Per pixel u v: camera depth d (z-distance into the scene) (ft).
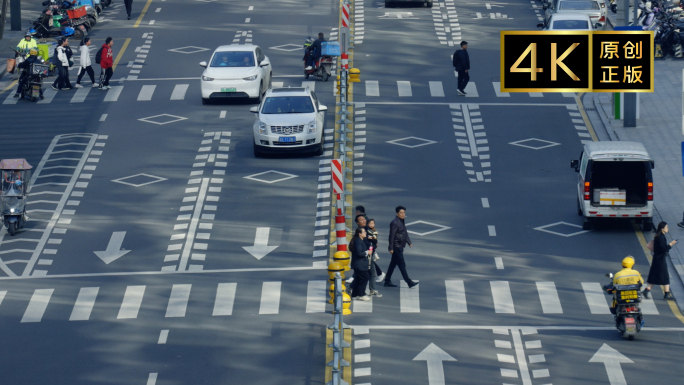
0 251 128.57
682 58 222.48
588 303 109.60
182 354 97.66
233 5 278.67
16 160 136.05
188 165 159.53
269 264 122.52
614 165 130.00
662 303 109.19
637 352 95.71
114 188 150.71
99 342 101.24
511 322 104.58
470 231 132.05
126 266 123.03
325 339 100.68
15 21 255.70
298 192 147.13
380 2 281.13
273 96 165.99
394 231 112.27
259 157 163.02
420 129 175.11
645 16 237.25
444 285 115.24
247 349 98.58
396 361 94.73
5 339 102.58
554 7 243.19
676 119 177.78
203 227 134.92
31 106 191.52
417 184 149.89
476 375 91.40
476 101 190.90
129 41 240.12
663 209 137.08
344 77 177.06
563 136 171.22
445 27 249.34
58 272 121.80
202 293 114.11
